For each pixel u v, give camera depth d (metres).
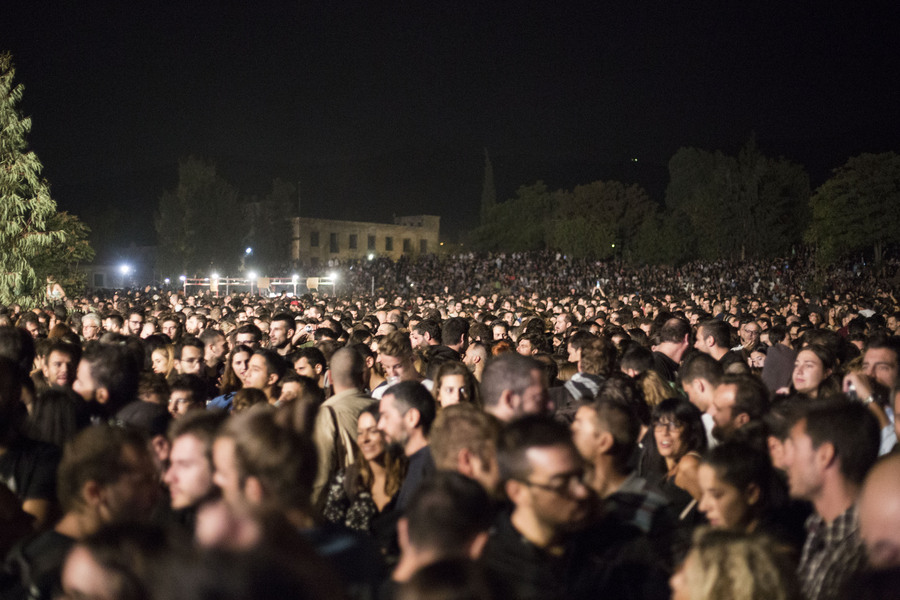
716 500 3.72
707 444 5.23
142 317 11.60
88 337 10.53
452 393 5.61
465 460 3.55
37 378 7.02
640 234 73.00
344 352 5.91
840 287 42.25
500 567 3.03
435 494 2.61
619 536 3.47
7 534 3.68
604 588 3.17
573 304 21.77
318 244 82.44
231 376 7.88
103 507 3.25
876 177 46.22
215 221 68.75
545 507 3.07
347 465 5.05
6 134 23.97
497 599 2.23
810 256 53.06
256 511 2.12
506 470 3.15
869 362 5.57
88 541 2.44
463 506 2.57
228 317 15.23
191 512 3.55
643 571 3.27
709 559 2.81
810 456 3.46
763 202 67.12
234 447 2.86
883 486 2.45
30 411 5.28
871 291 38.47
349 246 84.75
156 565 2.26
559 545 3.19
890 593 2.35
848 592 2.51
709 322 8.89
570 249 73.50
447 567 2.20
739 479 3.67
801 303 22.70
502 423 3.79
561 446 3.11
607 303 22.02
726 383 5.05
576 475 3.10
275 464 2.82
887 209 46.03
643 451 5.13
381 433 4.55
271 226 77.31
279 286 51.50
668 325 8.27
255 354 6.77
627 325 13.29
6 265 23.75
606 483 3.94
